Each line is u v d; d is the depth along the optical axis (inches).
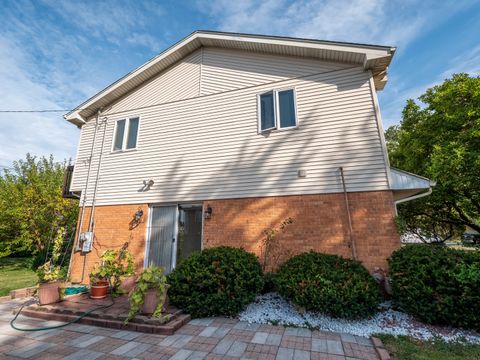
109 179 323.0
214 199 266.4
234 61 303.9
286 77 275.6
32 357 122.7
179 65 334.0
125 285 250.7
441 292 146.2
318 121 250.5
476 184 303.4
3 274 401.7
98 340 142.6
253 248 238.5
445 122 340.2
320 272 167.5
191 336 144.9
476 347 126.0
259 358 118.0
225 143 279.7
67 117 358.3
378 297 163.0
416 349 124.1
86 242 301.9
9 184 542.9
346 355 120.5
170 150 303.1
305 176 239.9
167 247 276.1
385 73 255.3
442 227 489.7
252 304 192.7
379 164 221.3
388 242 203.8
